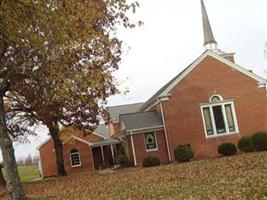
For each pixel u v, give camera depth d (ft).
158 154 144.66
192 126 145.28
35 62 59.72
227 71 150.20
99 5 63.77
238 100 149.07
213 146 145.18
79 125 123.75
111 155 206.18
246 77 150.92
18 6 54.44
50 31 56.13
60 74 58.75
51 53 57.41
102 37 67.00
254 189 42.70
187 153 131.95
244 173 59.47
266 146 124.77
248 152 127.54
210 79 148.66
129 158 151.84
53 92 61.16
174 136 144.05
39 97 71.51
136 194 54.85
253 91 150.41
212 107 147.64
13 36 56.80
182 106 145.89
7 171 58.85
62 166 144.87
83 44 59.47
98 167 202.49
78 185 83.05
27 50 58.29
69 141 197.57
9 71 61.62
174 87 146.72
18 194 58.65
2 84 61.26
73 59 59.77
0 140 59.06
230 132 146.82
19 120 133.39
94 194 62.64
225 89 148.97
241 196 40.27
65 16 56.59
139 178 78.79
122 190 62.23
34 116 117.08
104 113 125.90
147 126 145.07
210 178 60.29
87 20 60.08
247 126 148.15
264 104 150.41
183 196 46.75
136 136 145.07
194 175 68.49
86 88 62.95
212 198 41.91
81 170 201.36
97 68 66.13
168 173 81.25
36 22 55.47
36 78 60.85
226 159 101.30
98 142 201.16
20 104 108.37
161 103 145.69
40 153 202.80
